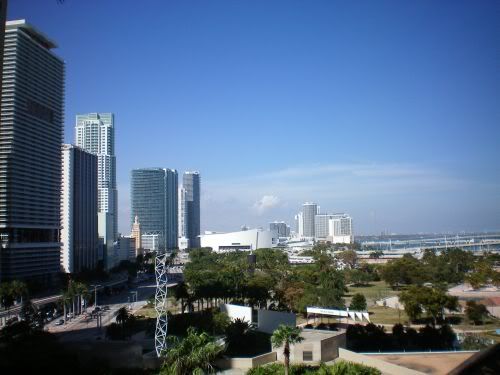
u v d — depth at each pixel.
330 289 192.88
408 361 103.94
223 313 156.62
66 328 187.88
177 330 152.88
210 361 82.44
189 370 78.00
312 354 113.69
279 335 90.62
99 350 106.31
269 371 95.25
